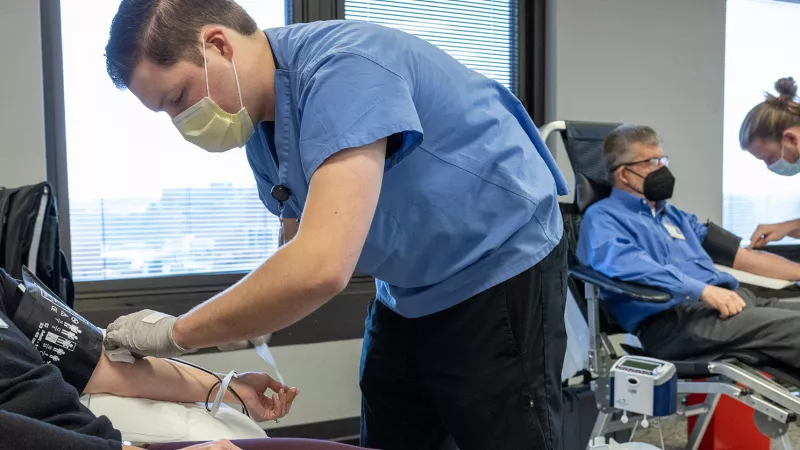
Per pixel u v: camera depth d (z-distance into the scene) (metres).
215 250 2.36
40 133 2.00
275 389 1.22
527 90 2.73
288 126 0.89
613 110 2.70
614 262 1.87
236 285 0.78
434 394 1.15
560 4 2.59
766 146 2.03
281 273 0.72
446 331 1.11
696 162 2.85
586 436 1.93
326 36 0.88
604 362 1.81
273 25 2.36
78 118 2.13
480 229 1.01
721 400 2.03
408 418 1.29
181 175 2.29
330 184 0.75
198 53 0.81
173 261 2.30
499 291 1.05
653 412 1.45
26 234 1.56
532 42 2.70
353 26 0.90
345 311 2.33
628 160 2.03
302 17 2.36
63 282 1.71
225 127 0.87
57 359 0.96
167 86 0.81
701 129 2.85
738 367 1.61
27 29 1.96
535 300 1.06
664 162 2.03
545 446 1.05
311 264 0.71
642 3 2.71
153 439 0.98
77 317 1.02
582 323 1.97
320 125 0.78
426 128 0.95
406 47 0.92
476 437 1.10
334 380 2.32
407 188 0.95
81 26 2.12
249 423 1.12
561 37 2.60
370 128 0.77
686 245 2.12
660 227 2.09
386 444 1.30
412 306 1.13
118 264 2.23
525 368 1.06
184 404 1.10
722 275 2.11
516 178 1.02
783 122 1.96
